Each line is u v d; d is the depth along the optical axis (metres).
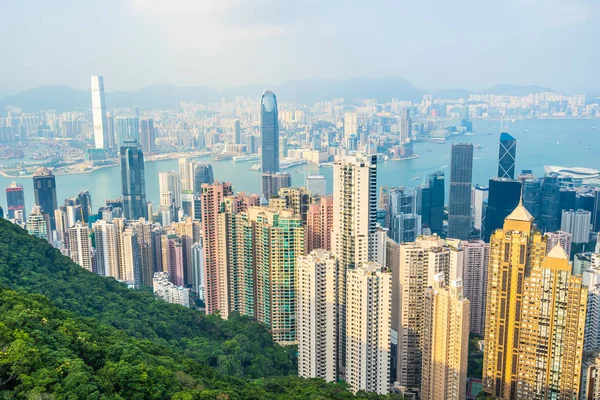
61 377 151.50
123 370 163.62
